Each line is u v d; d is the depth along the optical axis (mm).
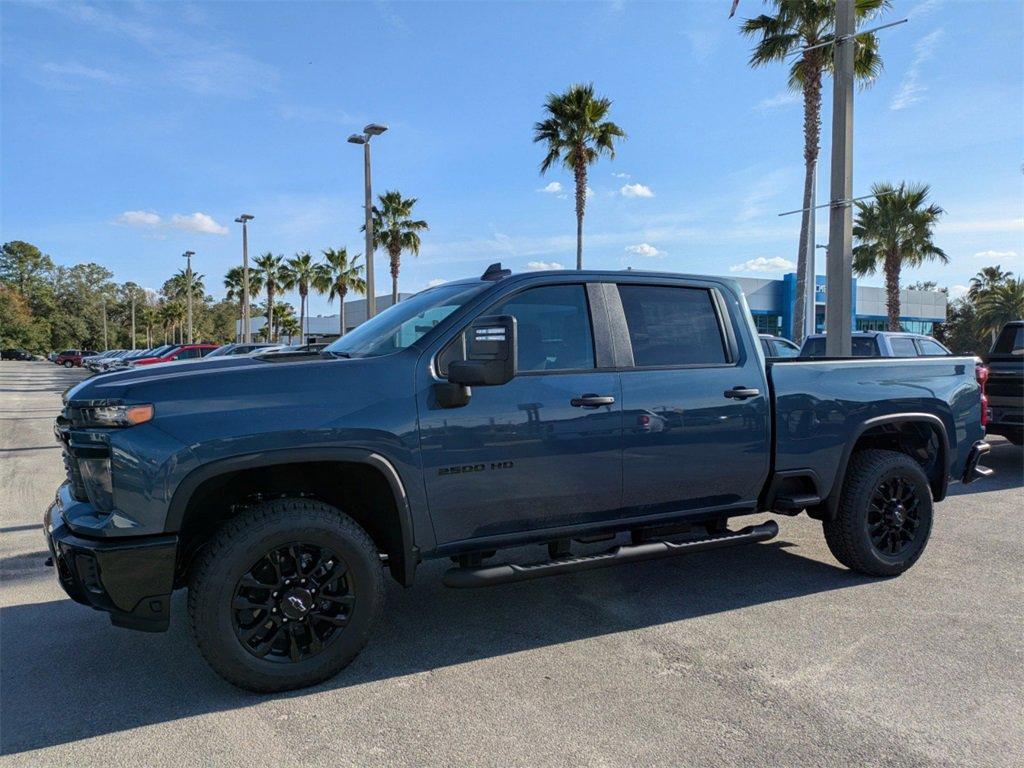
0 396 24984
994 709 3096
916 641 3812
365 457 3311
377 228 37656
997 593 4547
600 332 3982
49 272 121938
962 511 6824
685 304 4320
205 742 2881
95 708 3166
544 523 3850
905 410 4902
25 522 6582
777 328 42125
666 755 2760
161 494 3014
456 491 3541
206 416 3109
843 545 4738
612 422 3883
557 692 3283
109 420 3039
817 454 4539
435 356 3578
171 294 119938
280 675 3232
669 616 4219
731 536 4355
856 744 2830
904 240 29234
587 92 28422
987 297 50625
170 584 3062
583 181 28922
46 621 4188
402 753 2791
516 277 3867
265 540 3160
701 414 4145
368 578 3377
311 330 59812
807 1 19312
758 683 3354
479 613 4312
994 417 8938
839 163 8984
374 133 22547
